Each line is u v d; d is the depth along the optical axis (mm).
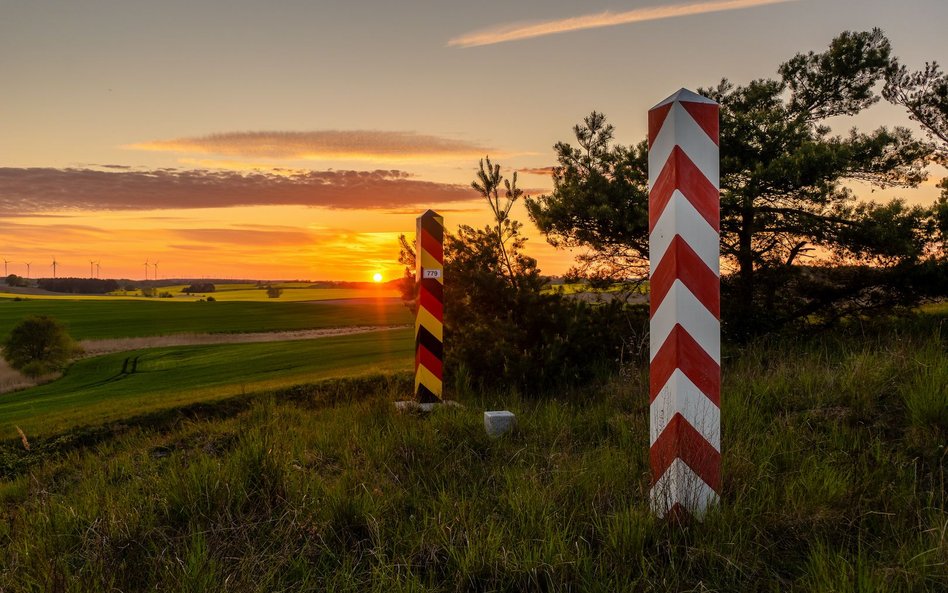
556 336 8703
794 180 9117
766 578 2658
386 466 4367
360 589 2730
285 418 7207
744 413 4723
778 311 9922
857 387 4805
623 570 2709
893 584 2387
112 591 2697
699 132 3211
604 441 4836
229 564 2945
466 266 9891
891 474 3434
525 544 2877
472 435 5301
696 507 3141
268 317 79188
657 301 3342
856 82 10422
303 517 3393
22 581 2887
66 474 5840
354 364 27422
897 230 9070
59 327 45656
